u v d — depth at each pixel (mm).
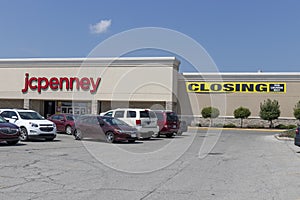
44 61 38250
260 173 10609
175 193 7852
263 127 41594
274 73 41844
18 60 39000
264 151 16797
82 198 7195
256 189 8391
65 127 24875
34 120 19359
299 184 9047
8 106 40281
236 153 15805
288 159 13922
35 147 16016
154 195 7617
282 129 39531
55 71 38031
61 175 9562
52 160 12148
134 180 9211
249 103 42375
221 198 7480
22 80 38938
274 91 41906
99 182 8812
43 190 7781
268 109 39812
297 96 41344
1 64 39469
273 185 8875
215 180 9414
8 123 16719
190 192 7973
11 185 8188
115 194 7617
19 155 13109
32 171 9984
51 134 19297
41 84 38375
